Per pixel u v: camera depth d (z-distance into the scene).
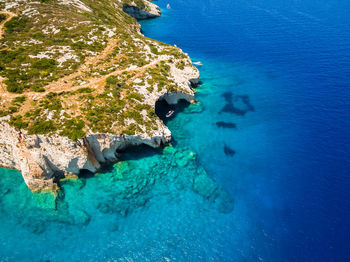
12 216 39.66
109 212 40.59
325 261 34.72
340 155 49.97
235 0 175.25
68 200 42.19
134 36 79.19
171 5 169.00
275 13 140.88
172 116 63.09
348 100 65.19
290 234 38.03
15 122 42.12
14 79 51.53
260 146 53.81
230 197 43.56
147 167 48.41
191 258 35.62
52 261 34.88
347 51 90.50
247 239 37.69
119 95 53.94
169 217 40.38
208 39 111.12
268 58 92.19
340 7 145.75
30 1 79.38
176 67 72.50
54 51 62.59
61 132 42.91
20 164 42.47
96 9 98.31
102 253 35.91
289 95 70.25
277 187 44.94
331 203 41.59
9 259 34.81
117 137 47.50
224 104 68.00
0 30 65.56
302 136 55.47
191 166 49.16
